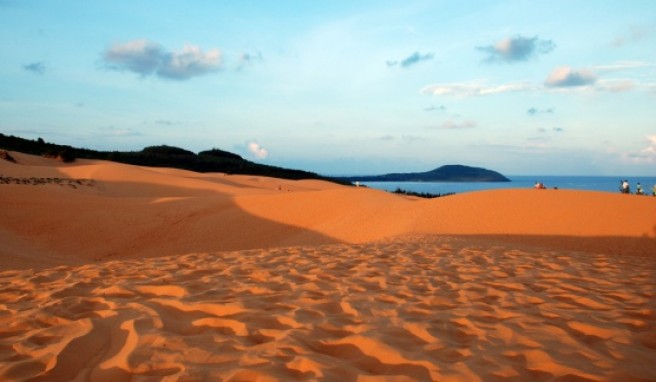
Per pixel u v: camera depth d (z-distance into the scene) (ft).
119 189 116.37
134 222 62.49
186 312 12.59
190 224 62.69
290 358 9.09
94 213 64.80
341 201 68.80
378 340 10.03
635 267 22.47
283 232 59.57
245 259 23.31
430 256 24.50
